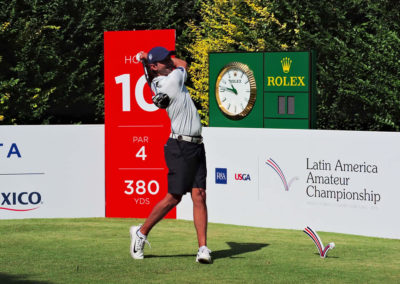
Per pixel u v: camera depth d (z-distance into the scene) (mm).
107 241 12086
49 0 33406
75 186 15391
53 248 11359
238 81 17891
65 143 15266
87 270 9508
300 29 25359
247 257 10492
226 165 14781
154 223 10227
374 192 12953
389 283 8789
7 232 13164
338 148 13344
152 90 10266
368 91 23672
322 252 10508
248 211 14523
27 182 15039
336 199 13414
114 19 34500
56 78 31422
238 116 17891
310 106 16797
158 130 15141
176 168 9953
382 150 12828
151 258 10383
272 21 26594
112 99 15344
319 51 25453
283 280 8906
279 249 11258
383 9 24266
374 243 12078
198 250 10117
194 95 29891
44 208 15211
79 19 33438
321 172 13578
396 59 22859
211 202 15031
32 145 15031
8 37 29781
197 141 9984
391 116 23141
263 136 14258
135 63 15117
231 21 28797
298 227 13898
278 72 17203
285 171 14008
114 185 15445
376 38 23500
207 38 31031
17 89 28828
